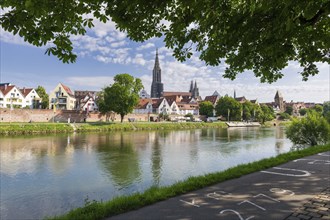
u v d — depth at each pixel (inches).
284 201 281.4
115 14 232.5
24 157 1061.1
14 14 203.5
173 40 317.4
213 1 230.4
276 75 404.5
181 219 236.7
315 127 1067.3
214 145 1498.5
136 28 273.4
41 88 4532.5
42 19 210.8
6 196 573.3
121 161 978.1
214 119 4845.0
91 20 241.1
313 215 241.8
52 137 1932.8
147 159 1021.2
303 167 467.8
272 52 277.9
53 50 238.5
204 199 292.0
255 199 289.4
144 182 679.1
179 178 714.8
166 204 277.1
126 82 3154.5
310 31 271.6
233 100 4734.3
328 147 740.7
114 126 2864.2
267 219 234.4
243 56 325.4
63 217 250.5
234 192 316.5
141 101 5305.1
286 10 199.9
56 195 580.7
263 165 471.5
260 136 2167.8
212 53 324.5
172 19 262.7
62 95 4229.8
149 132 2650.1
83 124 2758.4
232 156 1094.4
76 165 903.1
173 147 1401.3
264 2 204.5
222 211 255.0
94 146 1428.4
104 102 3198.8
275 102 7652.6
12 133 2121.1
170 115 4475.9
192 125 3580.2
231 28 262.7
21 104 3988.7
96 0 218.1
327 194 303.9
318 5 192.4
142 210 260.2
